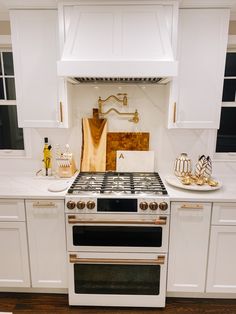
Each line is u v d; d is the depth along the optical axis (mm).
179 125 2125
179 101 2086
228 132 2525
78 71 1752
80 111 2447
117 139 2475
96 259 1979
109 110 2432
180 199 1898
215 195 1948
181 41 1990
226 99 2484
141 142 2471
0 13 2258
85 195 1894
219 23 1961
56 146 2510
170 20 1876
